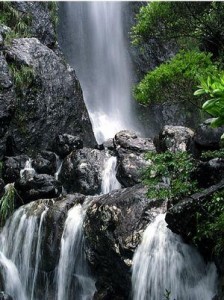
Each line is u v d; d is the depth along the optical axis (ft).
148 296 25.08
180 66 31.40
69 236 29.68
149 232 25.67
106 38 59.00
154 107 55.57
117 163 35.14
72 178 36.91
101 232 26.96
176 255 24.61
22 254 31.55
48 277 30.58
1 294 29.68
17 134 40.40
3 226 33.22
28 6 49.11
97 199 29.55
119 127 56.03
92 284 28.99
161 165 25.71
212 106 17.28
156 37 36.42
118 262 26.14
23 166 37.88
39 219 31.35
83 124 45.75
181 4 34.35
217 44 36.24
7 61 42.01
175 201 25.55
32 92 41.88
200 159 27.35
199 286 23.82
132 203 27.09
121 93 58.59
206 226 22.34
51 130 42.60
